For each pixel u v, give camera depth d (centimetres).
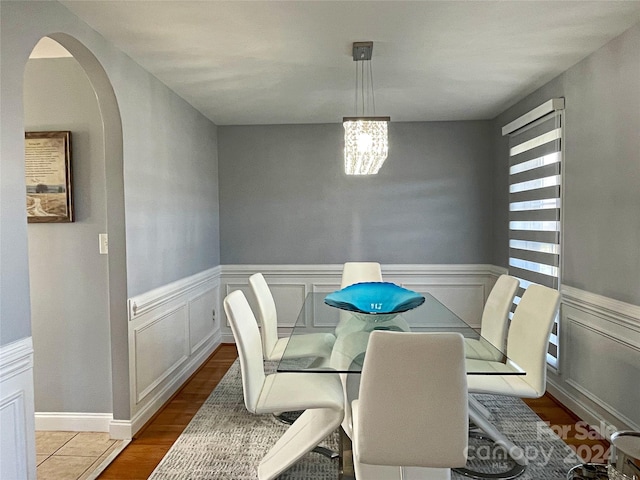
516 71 306
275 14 214
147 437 267
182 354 359
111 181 258
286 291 480
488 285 468
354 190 471
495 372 182
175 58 271
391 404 157
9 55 171
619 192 249
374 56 272
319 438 210
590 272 278
